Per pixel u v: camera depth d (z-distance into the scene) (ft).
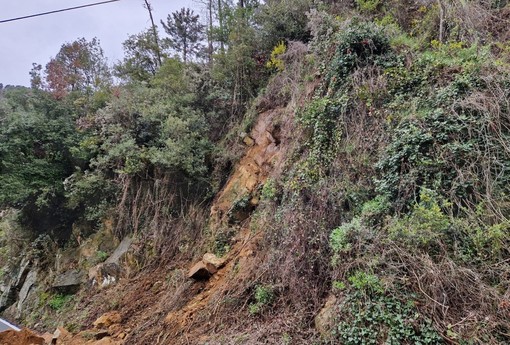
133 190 29.07
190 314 17.43
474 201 11.33
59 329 21.77
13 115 33.19
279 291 14.76
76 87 55.93
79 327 22.13
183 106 32.27
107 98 37.68
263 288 15.17
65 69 59.77
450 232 10.75
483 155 11.77
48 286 30.12
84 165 34.58
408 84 15.99
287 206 17.35
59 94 42.83
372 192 14.35
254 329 13.67
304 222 15.35
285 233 16.26
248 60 30.66
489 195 11.02
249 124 27.84
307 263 14.30
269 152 24.25
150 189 28.68
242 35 31.60
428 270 10.16
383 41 18.21
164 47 47.98
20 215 34.37
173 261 25.00
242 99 31.35
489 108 12.51
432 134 12.98
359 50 18.56
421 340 9.09
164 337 16.70
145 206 28.43
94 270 27.40
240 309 15.46
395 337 9.39
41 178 33.37
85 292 26.73
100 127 32.65
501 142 11.75
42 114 34.88
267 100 27.07
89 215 30.68
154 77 38.24
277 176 20.15
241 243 21.01
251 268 17.46
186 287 20.56
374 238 11.89
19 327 27.66
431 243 10.76
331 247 13.57
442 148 12.50
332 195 15.24
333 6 27.17
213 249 22.31
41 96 37.45
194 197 27.99
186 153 27.86
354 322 10.28
